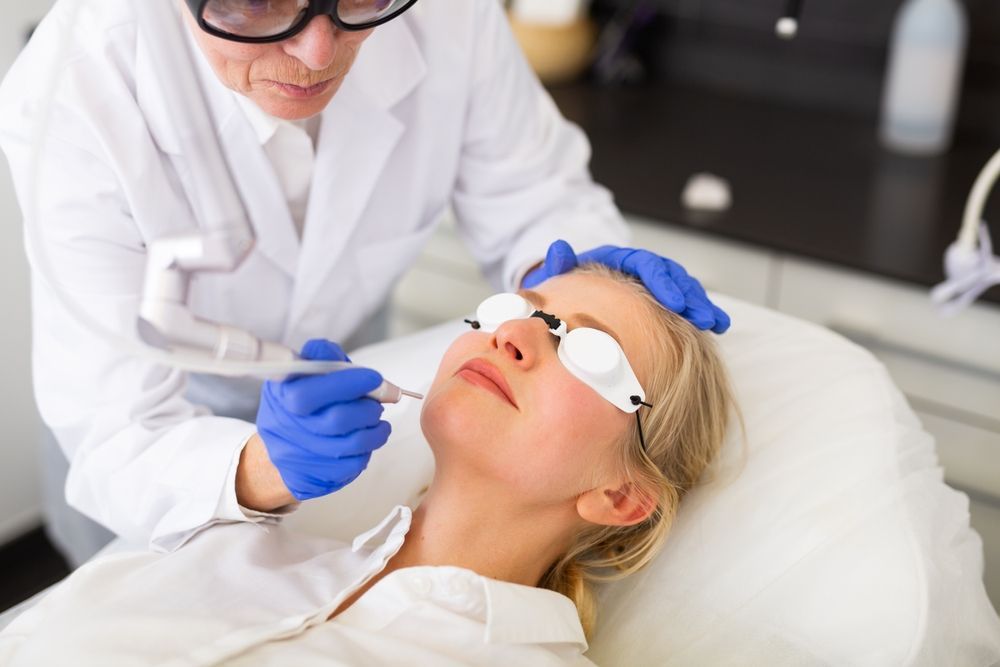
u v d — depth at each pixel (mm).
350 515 1356
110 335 863
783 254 1957
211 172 1284
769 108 2555
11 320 2242
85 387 1225
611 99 2596
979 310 1828
